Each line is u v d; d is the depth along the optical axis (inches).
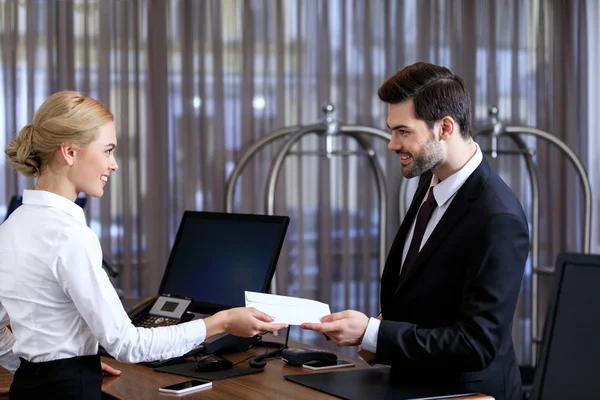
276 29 186.2
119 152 174.7
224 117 183.0
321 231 192.2
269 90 186.5
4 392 85.4
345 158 193.6
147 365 90.9
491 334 70.9
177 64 178.7
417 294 76.7
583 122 206.2
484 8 200.2
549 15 204.4
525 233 73.0
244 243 100.2
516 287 72.0
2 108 166.6
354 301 197.0
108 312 67.5
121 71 173.8
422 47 196.9
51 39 169.5
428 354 72.4
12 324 68.7
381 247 182.2
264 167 186.2
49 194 69.3
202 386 79.5
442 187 77.7
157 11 176.6
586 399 43.7
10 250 68.3
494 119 182.5
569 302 45.4
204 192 182.1
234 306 97.3
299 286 190.7
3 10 166.2
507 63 202.7
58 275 66.8
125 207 175.3
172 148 179.3
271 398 74.9
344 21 190.4
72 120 69.3
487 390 76.9
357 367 91.7
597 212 208.5
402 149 76.2
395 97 75.7
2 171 166.7
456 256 74.3
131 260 177.0
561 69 205.2
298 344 103.1
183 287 104.5
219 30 181.8
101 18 172.6
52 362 68.5
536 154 205.5
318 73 189.6
